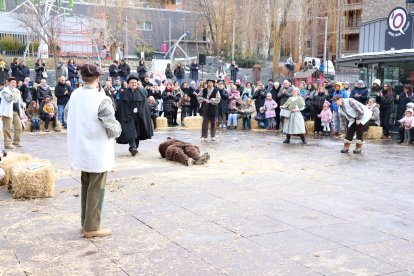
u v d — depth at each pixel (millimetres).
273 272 4617
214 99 15578
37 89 18359
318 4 45156
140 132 11898
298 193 7961
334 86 18016
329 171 10078
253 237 5641
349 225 6176
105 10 41531
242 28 45156
